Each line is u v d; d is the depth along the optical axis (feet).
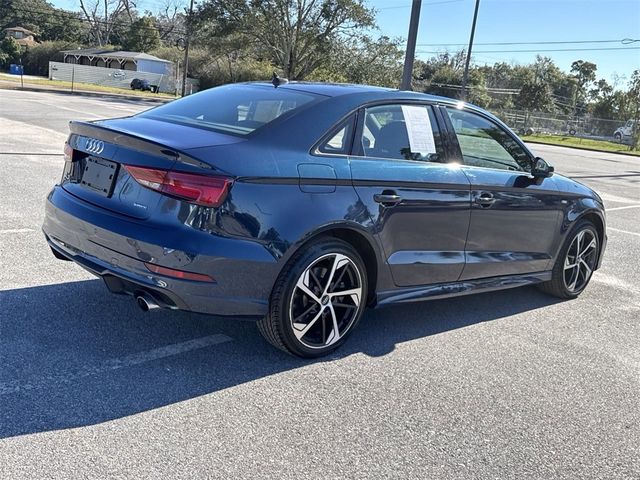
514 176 16.19
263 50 157.48
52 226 13.14
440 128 14.80
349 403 11.25
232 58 193.06
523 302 18.34
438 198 14.10
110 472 8.66
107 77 199.52
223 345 13.15
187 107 14.15
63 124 55.31
